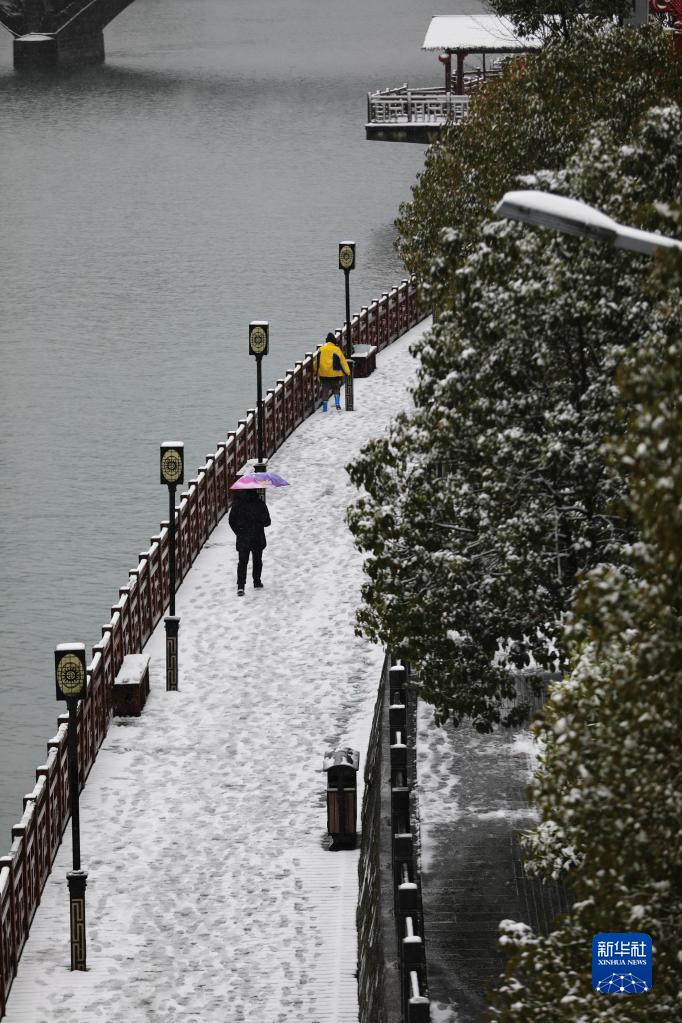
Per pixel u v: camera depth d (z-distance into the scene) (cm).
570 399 4072
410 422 4312
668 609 2384
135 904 4756
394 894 4172
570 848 3362
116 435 11788
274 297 16125
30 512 10150
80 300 16288
